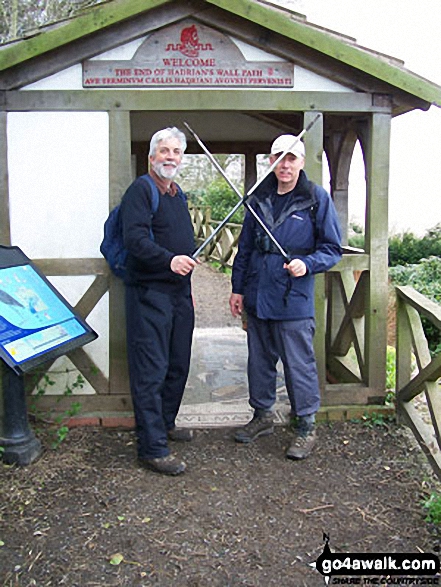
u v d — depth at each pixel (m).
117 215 3.72
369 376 4.29
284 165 3.49
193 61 3.96
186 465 3.62
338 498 3.27
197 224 13.91
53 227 4.01
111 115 3.96
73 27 3.71
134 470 3.55
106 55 3.93
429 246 11.55
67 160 3.97
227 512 3.12
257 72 3.99
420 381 3.80
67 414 4.07
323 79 4.04
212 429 4.11
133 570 2.66
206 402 4.50
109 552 2.79
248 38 3.93
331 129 5.32
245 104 4.00
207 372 5.17
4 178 3.96
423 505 3.19
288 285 3.58
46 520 3.04
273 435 4.02
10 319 3.30
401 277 9.63
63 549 2.81
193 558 2.75
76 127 3.96
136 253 3.34
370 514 3.12
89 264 4.04
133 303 3.56
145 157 7.51
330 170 5.53
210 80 3.97
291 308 3.59
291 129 5.77
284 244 3.59
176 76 3.95
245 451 3.80
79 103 3.93
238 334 6.54
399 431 4.11
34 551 2.79
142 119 5.75
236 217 12.77
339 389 4.28
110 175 3.99
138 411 3.54
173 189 3.62
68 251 4.03
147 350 3.49
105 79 3.93
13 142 3.94
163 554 2.78
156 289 3.49
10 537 2.90
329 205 3.57
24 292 3.53
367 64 3.87
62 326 3.58
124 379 4.14
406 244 11.67
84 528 2.97
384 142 4.12
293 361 3.66
